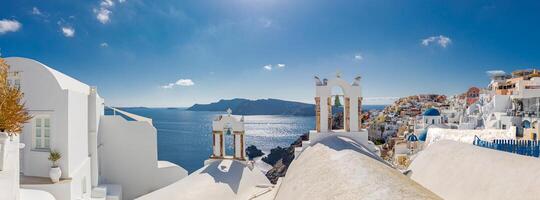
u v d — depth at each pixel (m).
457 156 7.98
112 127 21.42
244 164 16.45
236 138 16.72
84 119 16.56
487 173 6.59
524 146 8.32
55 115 13.96
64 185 13.47
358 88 13.48
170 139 100.25
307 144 12.66
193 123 178.88
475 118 47.31
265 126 187.00
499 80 61.19
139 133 21.67
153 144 21.84
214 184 13.91
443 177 7.83
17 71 14.20
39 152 14.28
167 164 23.39
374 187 4.48
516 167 6.09
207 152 74.56
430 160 9.00
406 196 4.02
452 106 78.56
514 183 5.80
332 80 13.40
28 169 14.43
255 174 16.33
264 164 67.06
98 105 20.42
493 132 16.47
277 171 56.44
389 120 76.75
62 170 13.91
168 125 164.75
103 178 21.19
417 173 9.14
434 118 55.50
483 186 6.40
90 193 17.36
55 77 14.09
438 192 7.59
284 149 68.56
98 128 20.34
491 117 40.28
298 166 8.52
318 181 5.92
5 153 9.13
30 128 14.47
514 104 41.06
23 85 14.20
